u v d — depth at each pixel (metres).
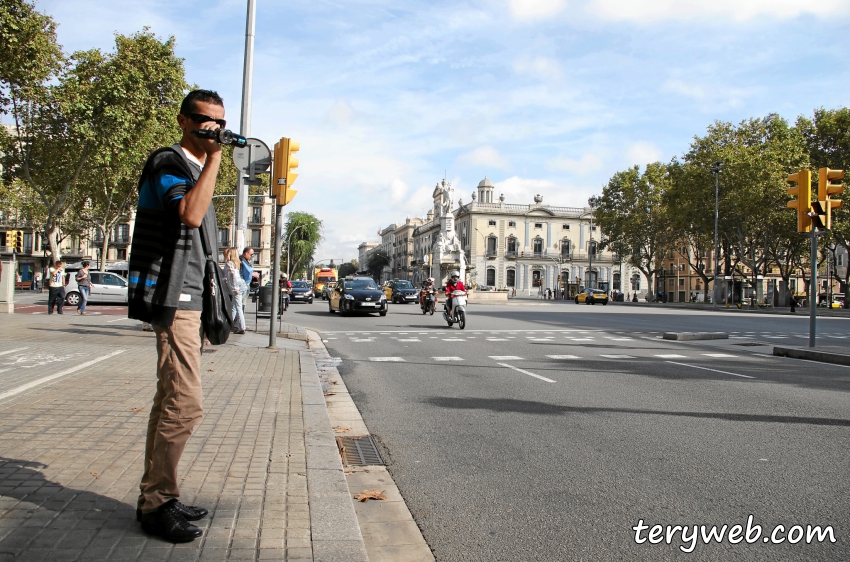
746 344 15.54
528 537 3.54
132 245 3.02
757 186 46.75
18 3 23.20
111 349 10.69
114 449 4.38
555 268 96.12
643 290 100.62
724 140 52.19
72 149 32.84
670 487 4.38
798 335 19.53
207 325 3.18
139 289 2.96
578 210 98.00
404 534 3.58
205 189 2.92
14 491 3.45
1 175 35.97
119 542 2.87
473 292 51.44
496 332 18.22
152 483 2.98
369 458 5.17
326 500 3.57
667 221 65.75
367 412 6.97
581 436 5.85
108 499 3.40
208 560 2.74
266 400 6.61
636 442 5.61
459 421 6.52
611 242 73.56
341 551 2.90
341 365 10.89
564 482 4.51
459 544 3.44
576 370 10.34
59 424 5.12
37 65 24.88
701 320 27.58
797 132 47.88
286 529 3.12
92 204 48.03
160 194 2.98
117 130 31.58
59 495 3.42
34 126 32.62
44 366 8.55
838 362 11.75
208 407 6.18
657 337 17.23
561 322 23.45
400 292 45.84
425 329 19.17
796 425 6.28
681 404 7.40
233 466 4.17
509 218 95.38
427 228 116.56
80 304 22.53
